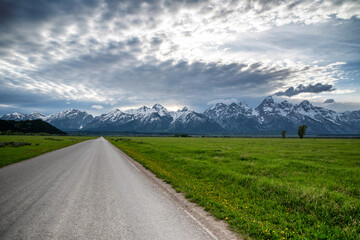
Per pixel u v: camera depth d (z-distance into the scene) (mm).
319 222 5719
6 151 26547
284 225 5648
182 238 4711
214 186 9789
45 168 14734
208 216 6109
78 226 5238
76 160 19641
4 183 10031
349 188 9273
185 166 15516
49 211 6262
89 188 9133
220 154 23438
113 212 6254
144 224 5430
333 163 17828
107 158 21656
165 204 7094
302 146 40094
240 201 7566
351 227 5402
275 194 8234
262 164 15867
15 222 5418
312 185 9531
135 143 53062
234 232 5129
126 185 9797
